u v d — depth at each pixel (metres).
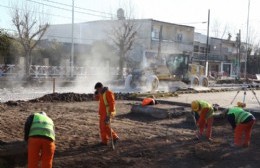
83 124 13.80
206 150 10.59
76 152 9.80
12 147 8.73
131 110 16.92
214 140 11.91
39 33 41.16
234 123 11.06
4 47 37.53
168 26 57.72
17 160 8.58
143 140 11.46
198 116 12.09
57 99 20.52
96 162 8.98
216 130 13.70
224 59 73.62
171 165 9.08
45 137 6.94
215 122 15.28
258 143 11.77
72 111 16.92
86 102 20.61
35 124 7.02
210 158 9.84
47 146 6.96
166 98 23.97
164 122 15.11
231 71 75.00
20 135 11.62
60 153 9.63
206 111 11.80
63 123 13.85
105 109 10.48
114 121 14.90
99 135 11.88
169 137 12.11
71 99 20.88
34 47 40.50
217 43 73.19
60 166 8.55
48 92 26.38
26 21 38.69
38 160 6.99
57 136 11.59
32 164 6.91
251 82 52.16
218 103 22.36
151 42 54.28
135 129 13.32
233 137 12.52
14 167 8.45
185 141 11.62
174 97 24.94
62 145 10.45
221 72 68.62
